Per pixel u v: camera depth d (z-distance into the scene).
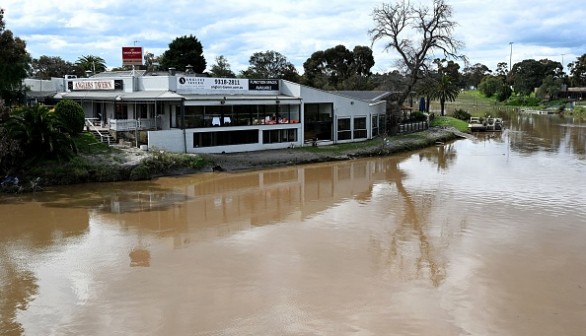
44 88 56.88
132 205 29.19
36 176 33.44
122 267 19.70
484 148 56.62
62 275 18.92
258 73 105.88
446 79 94.50
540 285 17.97
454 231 24.36
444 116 90.50
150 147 39.41
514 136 69.56
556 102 146.38
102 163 35.91
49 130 34.25
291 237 23.42
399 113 67.44
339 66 119.19
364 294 17.19
